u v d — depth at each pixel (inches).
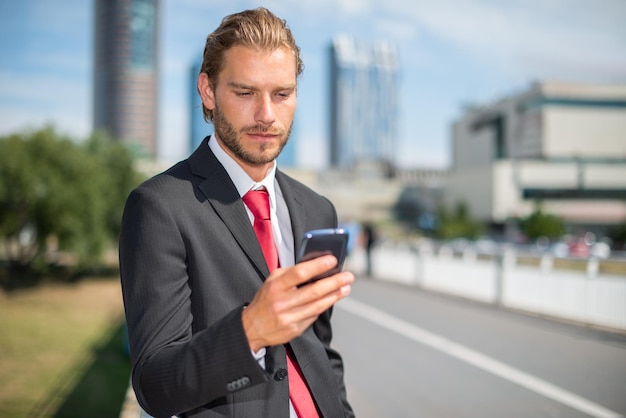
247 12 43.4
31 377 337.1
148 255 39.3
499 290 439.8
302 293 32.6
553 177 3031.5
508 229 3009.4
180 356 34.2
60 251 865.5
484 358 266.8
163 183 43.1
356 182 4345.5
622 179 3041.3
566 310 365.4
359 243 817.5
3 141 844.6
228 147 44.5
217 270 41.8
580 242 1877.5
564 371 243.0
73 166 863.7
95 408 262.2
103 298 817.5
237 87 41.7
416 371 243.8
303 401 44.4
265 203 47.1
